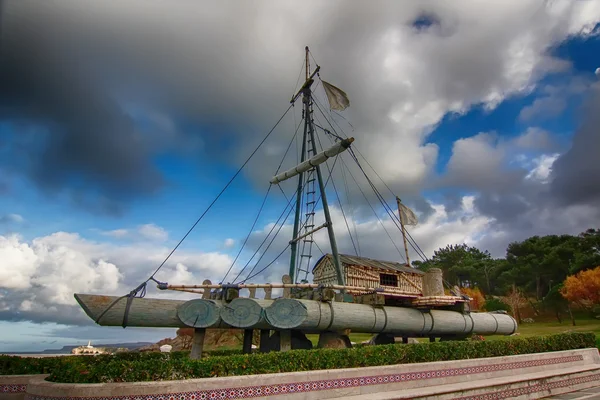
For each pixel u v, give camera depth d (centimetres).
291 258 1830
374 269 2028
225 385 845
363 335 3469
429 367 1165
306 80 1958
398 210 2277
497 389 1168
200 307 1103
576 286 5366
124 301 1070
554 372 1459
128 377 808
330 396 958
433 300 1503
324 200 1720
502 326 1866
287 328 1177
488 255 9050
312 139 1869
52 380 825
